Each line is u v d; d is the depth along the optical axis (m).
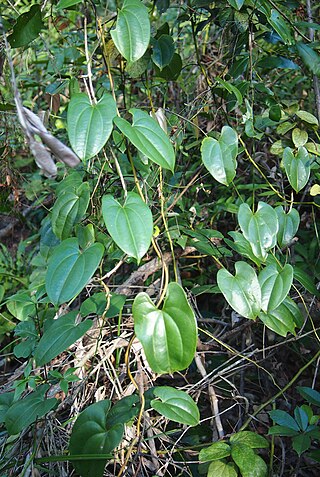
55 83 1.00
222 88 0.86
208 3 0.85
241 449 0.64
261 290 0.68
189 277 1.08
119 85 0.95
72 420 0.73
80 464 0.58
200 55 1.08
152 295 0.89
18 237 1.47
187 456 0.79
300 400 0.93
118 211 0.55
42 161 0.62
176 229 0.86
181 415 0.60
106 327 0.80
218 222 1.09
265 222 0.68
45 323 0.78
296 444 0.65
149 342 0.56
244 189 1.07
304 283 0.76
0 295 0.95
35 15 0.67
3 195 0.95
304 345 0.92
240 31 0.84
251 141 0.98
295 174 0.73
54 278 0.58
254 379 0.96
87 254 0.59
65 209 0.70
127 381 0.80
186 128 1.00
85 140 0.56
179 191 0.99
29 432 0.73
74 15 1.21
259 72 1.07
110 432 0.58
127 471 0.67
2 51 0.78
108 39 0.82
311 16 0.94
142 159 0.76
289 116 0.86
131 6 0.61
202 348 0.87
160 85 1.06
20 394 0.70
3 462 0.69
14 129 0.87
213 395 0.78
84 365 0.78
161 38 0.82
